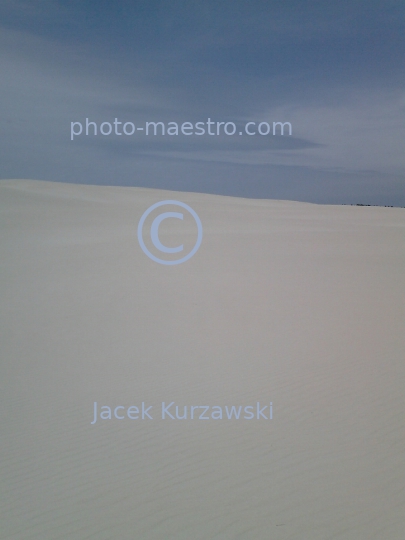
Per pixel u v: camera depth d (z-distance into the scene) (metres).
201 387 6.11
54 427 5.13
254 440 4.83
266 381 6.27
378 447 4.64
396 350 7.41
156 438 4.89
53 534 3.62
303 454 4.56
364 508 3.83
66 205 37.59
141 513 3.82
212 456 4.56
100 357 7.36
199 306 10.43
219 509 3.86
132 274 14.26
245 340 8.05
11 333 8.77
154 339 8.21
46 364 7.11
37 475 4.31
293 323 9.05
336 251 20.06
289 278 13.62
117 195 47.44
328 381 6.24
